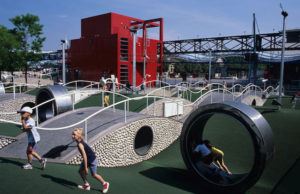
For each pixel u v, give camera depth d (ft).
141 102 87.15
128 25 159.33
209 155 39.88
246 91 112.37
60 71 214.69
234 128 58.54
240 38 173.58
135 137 51.21
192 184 39.73
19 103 78.54
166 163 49.80
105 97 83.87
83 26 168.66
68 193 28.84
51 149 43.70
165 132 56.80
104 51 148.46
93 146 43.47
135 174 42.96
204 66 336.90
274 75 186.70
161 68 164.45
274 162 44.93
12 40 124.06
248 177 34.88
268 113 66.28
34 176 32.17
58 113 62.95
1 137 48.21
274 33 159.33
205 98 96.22
